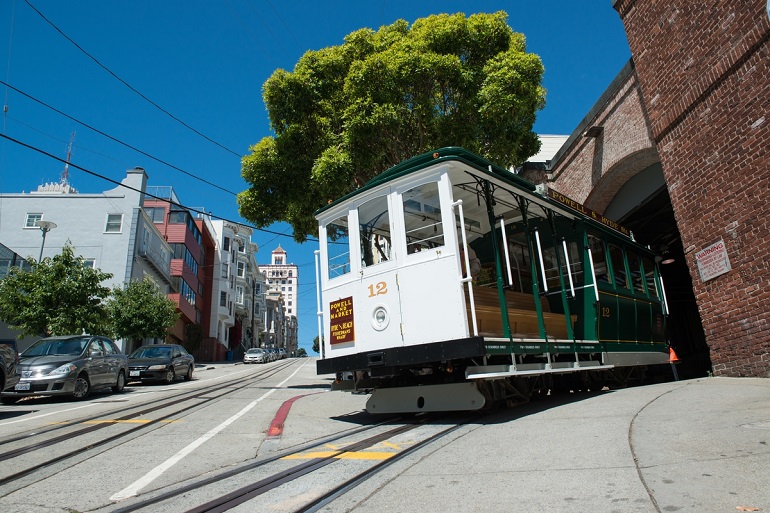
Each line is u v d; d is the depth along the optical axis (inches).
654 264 533.3
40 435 261.7
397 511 127.6
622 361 406.6
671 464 147.0
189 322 1683.1
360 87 482.3
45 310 674.8
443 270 261.6
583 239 375.2
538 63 490.6
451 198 266.2
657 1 422.0
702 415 215.9
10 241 1096.2
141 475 178.9
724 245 367.2
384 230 294.7
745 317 352.5
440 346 253.1
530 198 331.0
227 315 2107.5
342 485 153.6
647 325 474.6
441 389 276.8
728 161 361.1
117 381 562.6
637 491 127.0
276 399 426.9
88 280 716.0
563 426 221.6
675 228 727.1
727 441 166.6
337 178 475.2
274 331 4109.3
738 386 301.1
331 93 530.0
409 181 282.5
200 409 363.6
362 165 488.7
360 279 296.4
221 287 2092.8
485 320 285.3
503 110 478.0
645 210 634.8
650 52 431.8
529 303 350.9
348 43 531.5
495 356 280.1
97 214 1135.0
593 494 128.0
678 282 874.1
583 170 663.1
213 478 171.2
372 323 285.7
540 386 337.4
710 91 373.1
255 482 163.5
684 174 401.1
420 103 503.5
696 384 343.6
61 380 459.8
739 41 346.9
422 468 169.5
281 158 524.1
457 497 135.0
